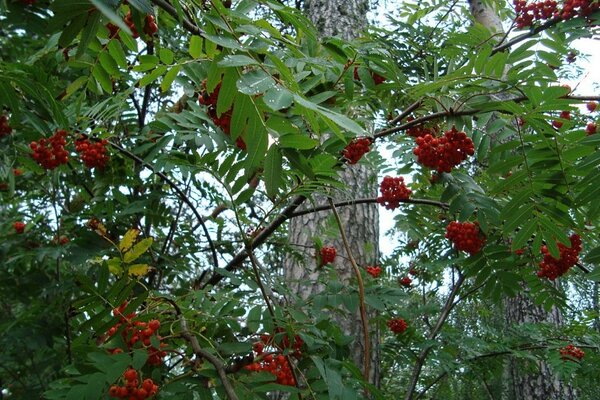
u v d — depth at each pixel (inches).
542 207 100.3
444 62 155.8
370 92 112.8
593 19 118.2
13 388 140.4
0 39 116.1
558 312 242.2
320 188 89.2
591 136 88.1
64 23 42.2
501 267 122.6
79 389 56.7
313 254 185.5
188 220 185.8
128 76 122.1
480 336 195.3
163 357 74.8
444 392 224.2
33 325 123.7
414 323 185.2
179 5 48.4
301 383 77.9
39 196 164.7
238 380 68.5
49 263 150.2
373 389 71.4
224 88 51.8
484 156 111.8
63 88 132.0
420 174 134.3
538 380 245.8
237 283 87.0
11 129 112.3
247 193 82.0
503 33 127.3
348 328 159.9
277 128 53.4
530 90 84.1
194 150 86.1
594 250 81.4
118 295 68.1
